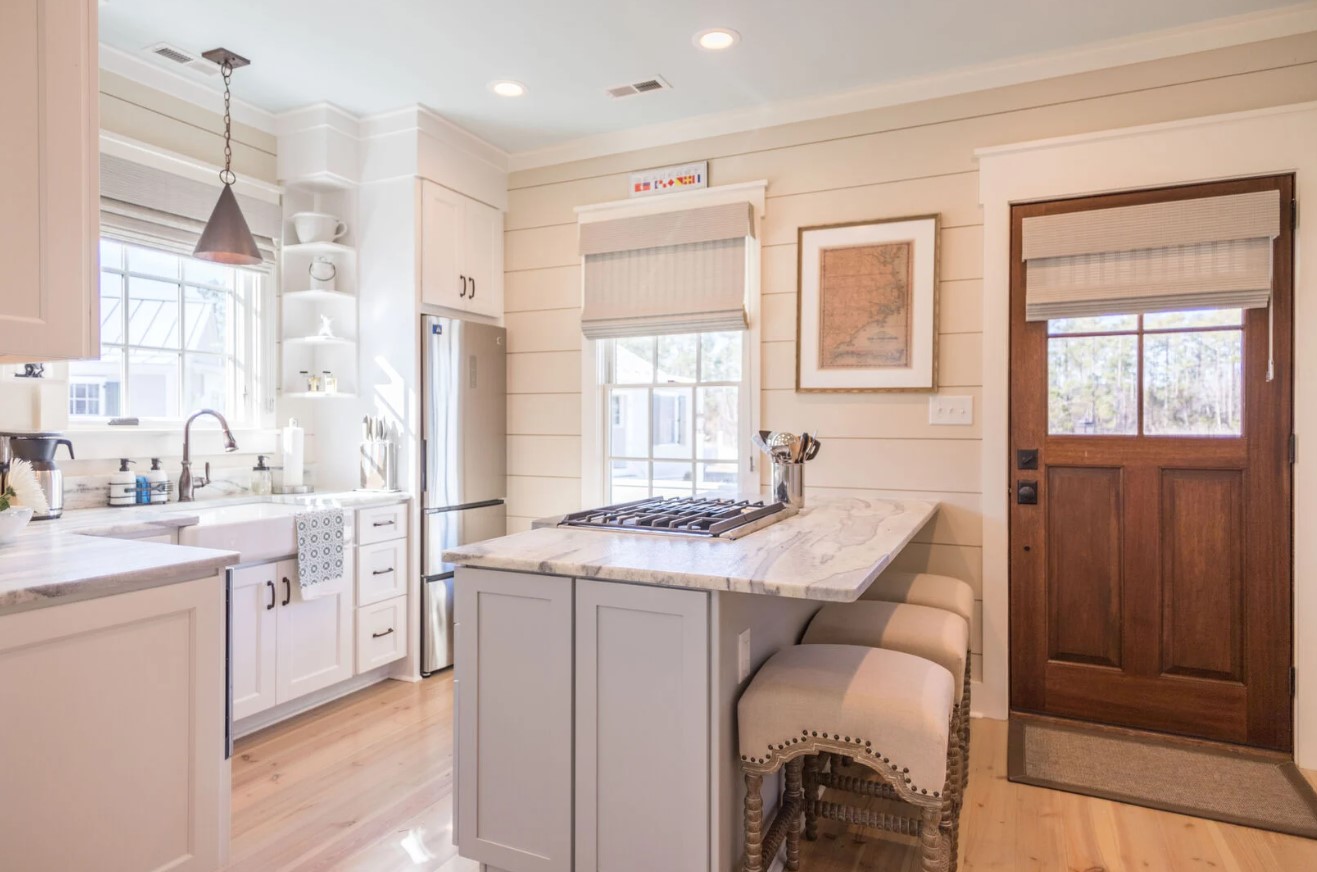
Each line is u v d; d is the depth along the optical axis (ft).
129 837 5.32
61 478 8.57
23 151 5.07
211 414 10.77
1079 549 10.00
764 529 7.70
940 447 10.67
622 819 5.66
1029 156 10.09
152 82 10.32
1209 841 7.23
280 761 8.85
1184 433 9.50
